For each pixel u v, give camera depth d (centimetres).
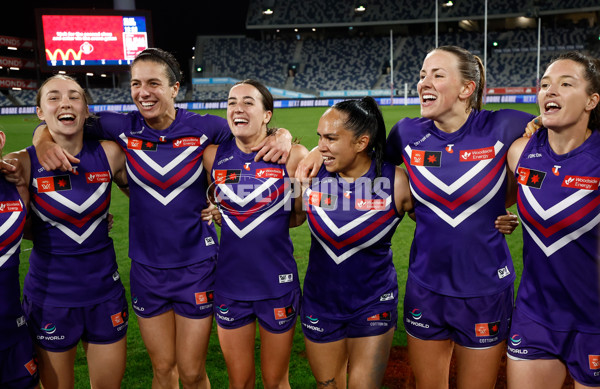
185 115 295
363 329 259
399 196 261
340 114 245
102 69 2962
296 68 4391
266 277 270
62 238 270
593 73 214
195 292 288
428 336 264
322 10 4650
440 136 256
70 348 276
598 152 221
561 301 229
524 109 2633
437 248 255
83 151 277
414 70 4112
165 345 299
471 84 248
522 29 4075
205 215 297
